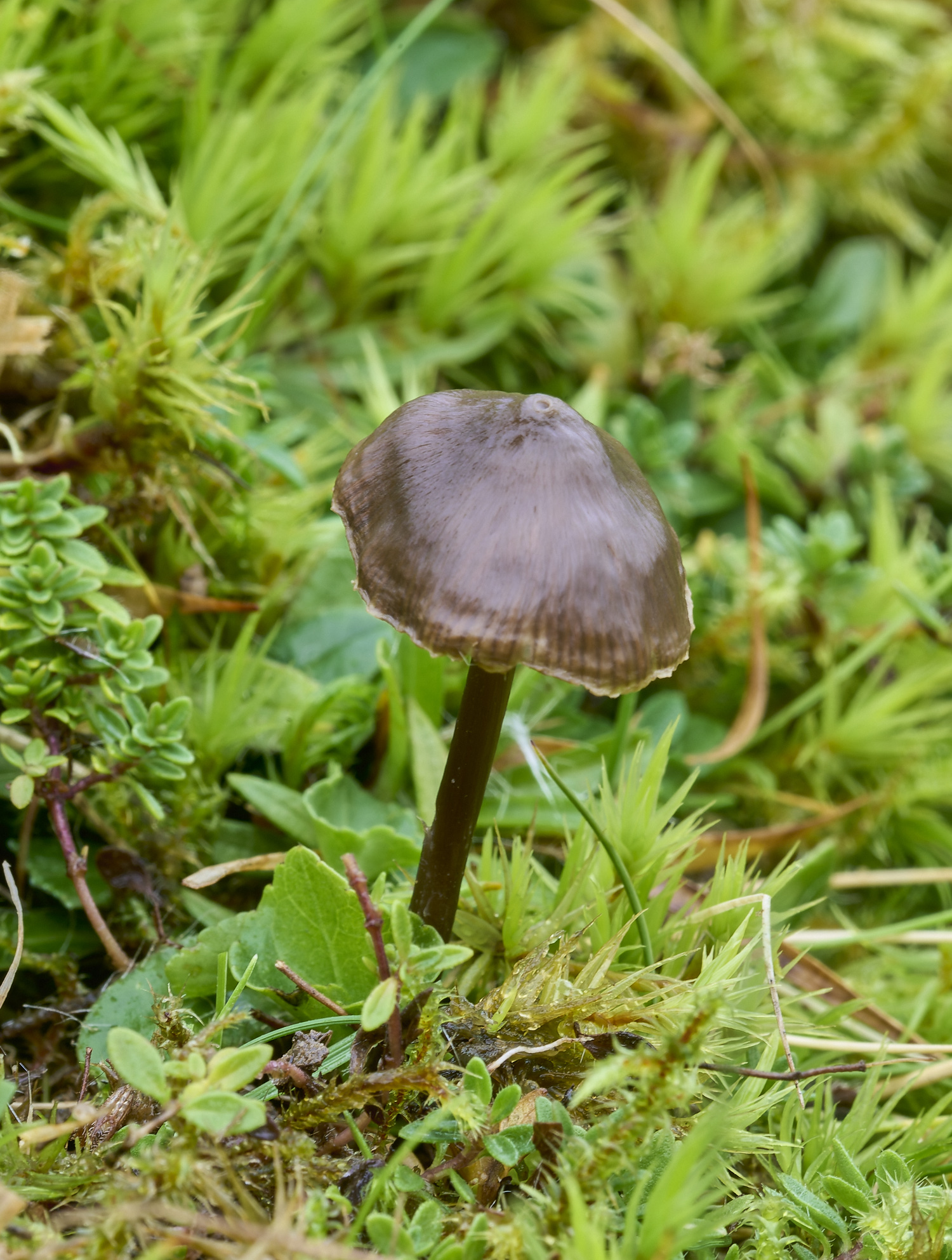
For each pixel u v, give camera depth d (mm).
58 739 209
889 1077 216
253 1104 175
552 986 195
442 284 289
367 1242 184
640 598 180
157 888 217
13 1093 181
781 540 274
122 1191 176
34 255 245
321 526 240
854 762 266
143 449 225
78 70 265
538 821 229
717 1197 181
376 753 235
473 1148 186
